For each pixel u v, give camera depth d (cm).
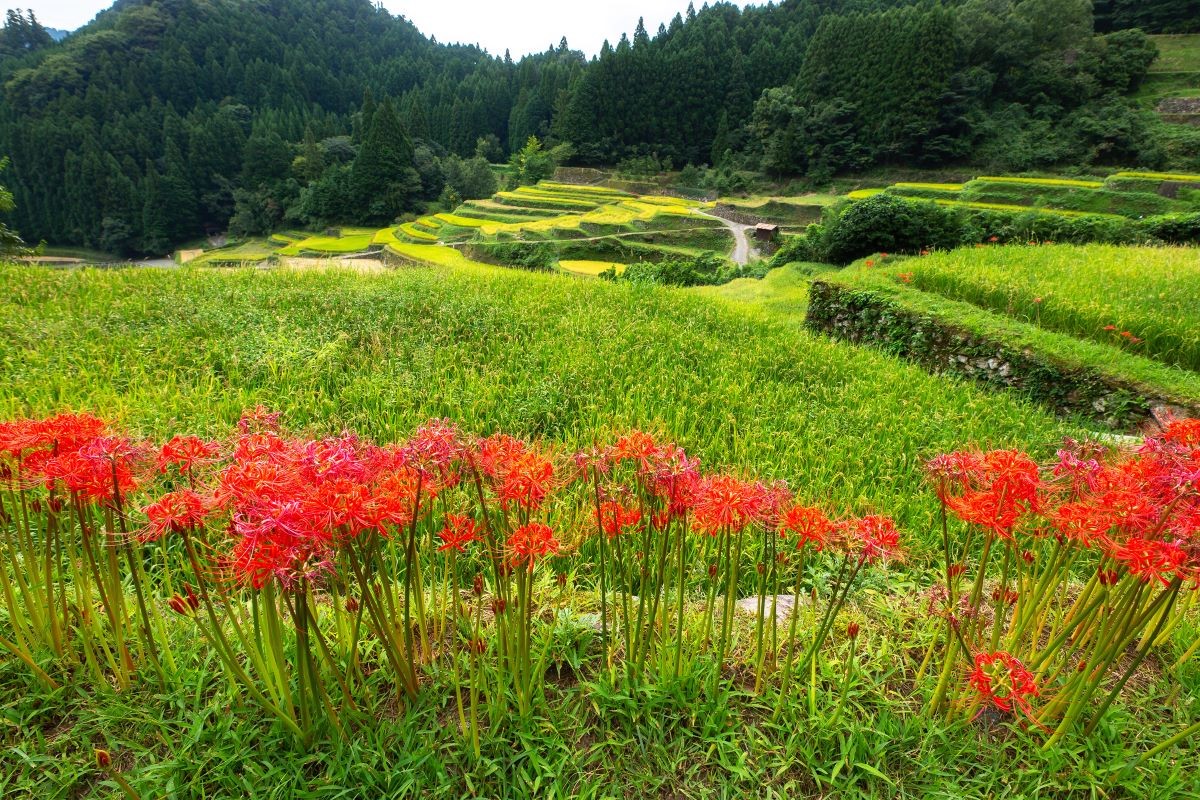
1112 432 608
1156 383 619
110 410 411
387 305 718
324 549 169
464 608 259
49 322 567
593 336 710
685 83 7675
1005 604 248
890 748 214
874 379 677
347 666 207
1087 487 215
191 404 444
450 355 604
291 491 159
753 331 838
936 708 224
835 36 6100
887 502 418
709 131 7812
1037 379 701
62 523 245
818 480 437
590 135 7912
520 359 620
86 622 217
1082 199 3366
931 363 830
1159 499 192
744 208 5475
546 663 238
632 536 327
